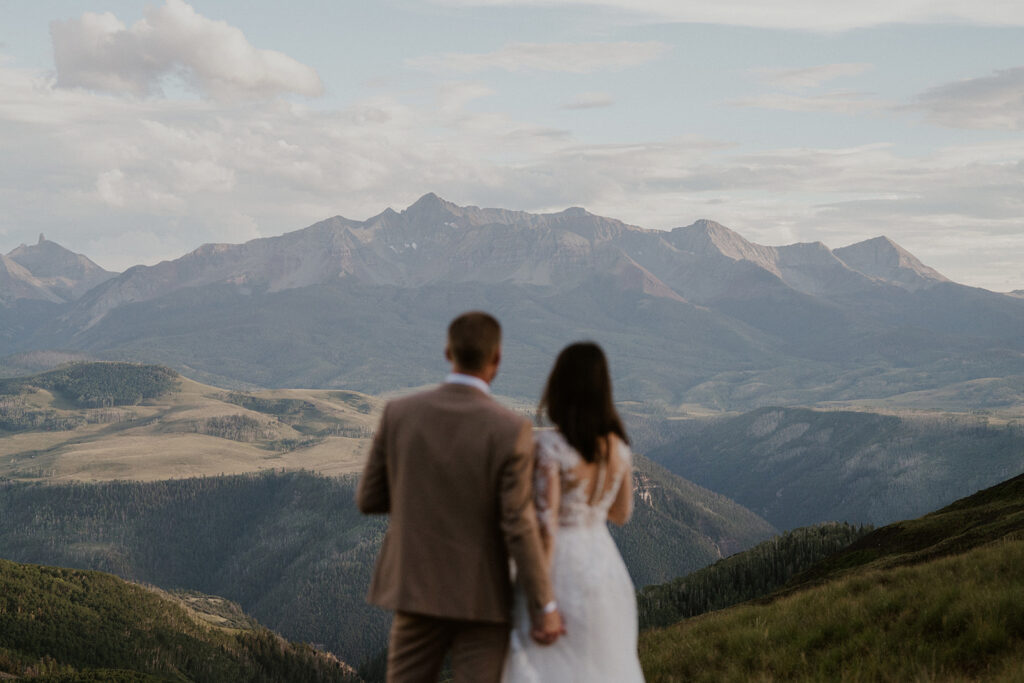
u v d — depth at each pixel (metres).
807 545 86.38
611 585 5.54
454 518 4.88
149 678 114.50
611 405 5.57
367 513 5.46
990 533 25.27
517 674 5.29
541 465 5.35
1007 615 9.88
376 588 5.17
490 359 5.21
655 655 13.31
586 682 5.32
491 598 4.89
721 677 10.80
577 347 5.54
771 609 14.86
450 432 4.95
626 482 5.78
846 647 10.38
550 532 5.33
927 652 9.52
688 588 87.38
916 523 38.50
